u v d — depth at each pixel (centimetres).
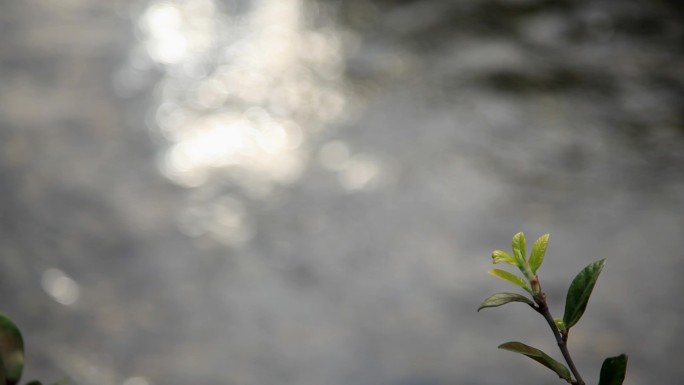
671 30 635
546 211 477
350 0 689
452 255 452
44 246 461
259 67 616
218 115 569
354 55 628
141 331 413
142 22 662
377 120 560
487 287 432
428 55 619
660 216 470
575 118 550
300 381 384
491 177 503
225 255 459
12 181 502
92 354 400
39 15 664
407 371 386
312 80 601
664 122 545
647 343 396
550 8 663
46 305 427
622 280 431
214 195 501
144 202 493
